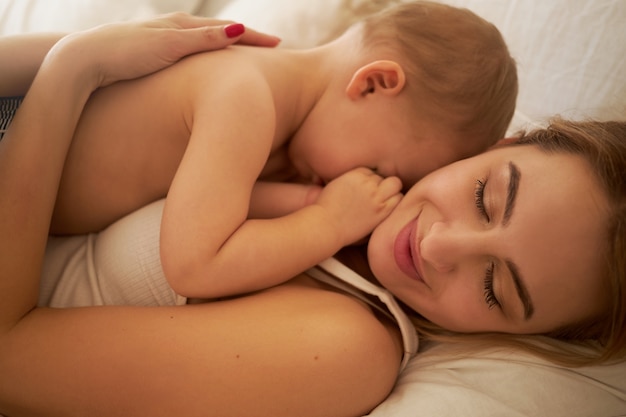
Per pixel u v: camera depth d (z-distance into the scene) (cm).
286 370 66
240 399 65
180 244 68
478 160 80
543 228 71
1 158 67
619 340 76
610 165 73
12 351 64
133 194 82
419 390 75
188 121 77
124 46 76
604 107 106
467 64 86
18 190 66
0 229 65
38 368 63
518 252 71
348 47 89
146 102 78
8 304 65
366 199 83
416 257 78
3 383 63
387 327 85
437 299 78
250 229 74
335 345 69
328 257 82
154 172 81
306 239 77
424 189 81
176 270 69
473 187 77
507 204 73
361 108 85
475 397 74
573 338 81
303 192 88
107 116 78
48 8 116
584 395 78
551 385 77
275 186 89
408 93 84
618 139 76
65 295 77
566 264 71
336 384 68
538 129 91
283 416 66
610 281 72
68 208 80
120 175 79
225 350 66
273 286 77
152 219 77
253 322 69
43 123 69
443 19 88
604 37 108
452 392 74
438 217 79
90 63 74
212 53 81
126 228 77
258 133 74
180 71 78
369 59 86
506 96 91
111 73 76
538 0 116
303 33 118
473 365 79
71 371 63
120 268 75
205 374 65
